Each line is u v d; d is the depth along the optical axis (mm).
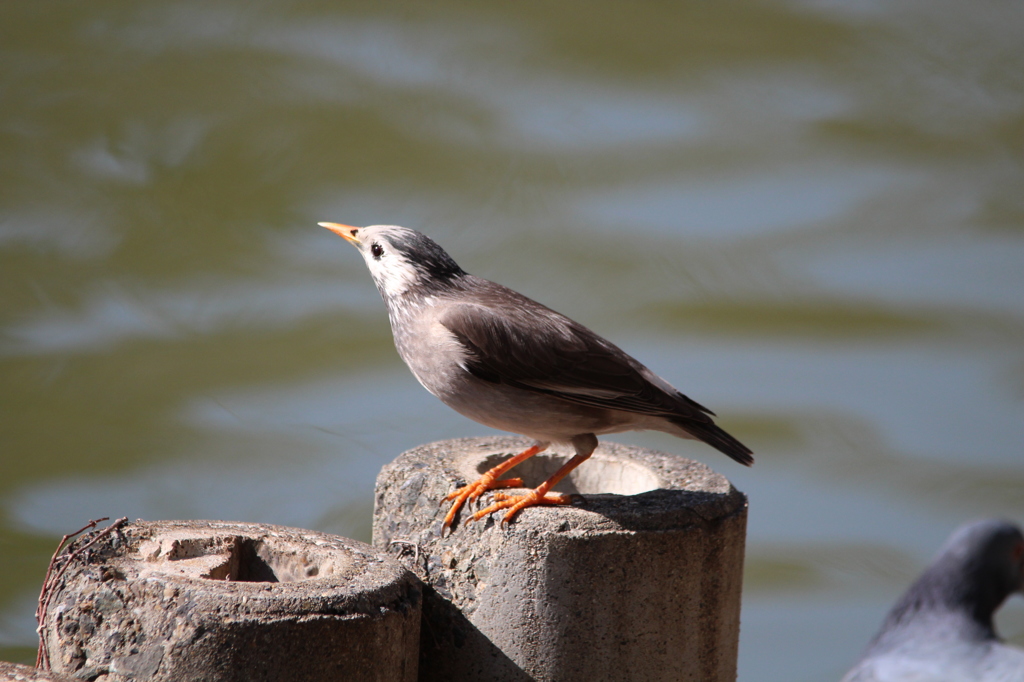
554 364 9602
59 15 32375
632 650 8180
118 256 27922
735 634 8898
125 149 29766
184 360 25312
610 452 10289
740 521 8703
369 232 10820
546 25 33438
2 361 24859
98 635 7062
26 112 30281
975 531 7660
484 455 9977
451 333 9891
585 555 8055
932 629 7633
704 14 34531
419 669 8586
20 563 19344
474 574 8438
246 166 29969
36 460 22141
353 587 7250
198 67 31594
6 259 27328
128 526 7969
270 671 6867
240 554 8016
